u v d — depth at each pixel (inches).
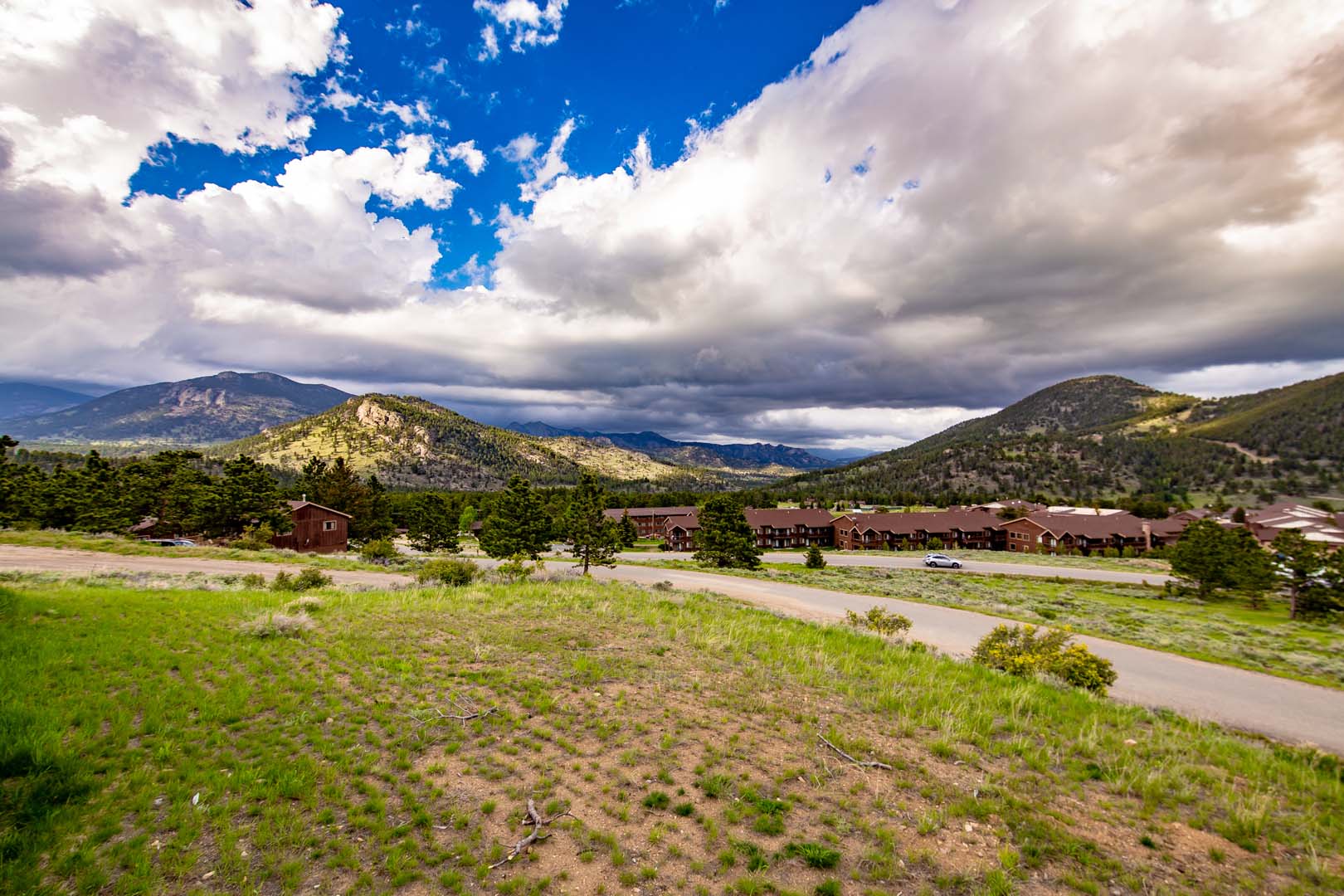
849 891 238.4
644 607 880.3
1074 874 257.3
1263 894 251.1
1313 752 457.7
